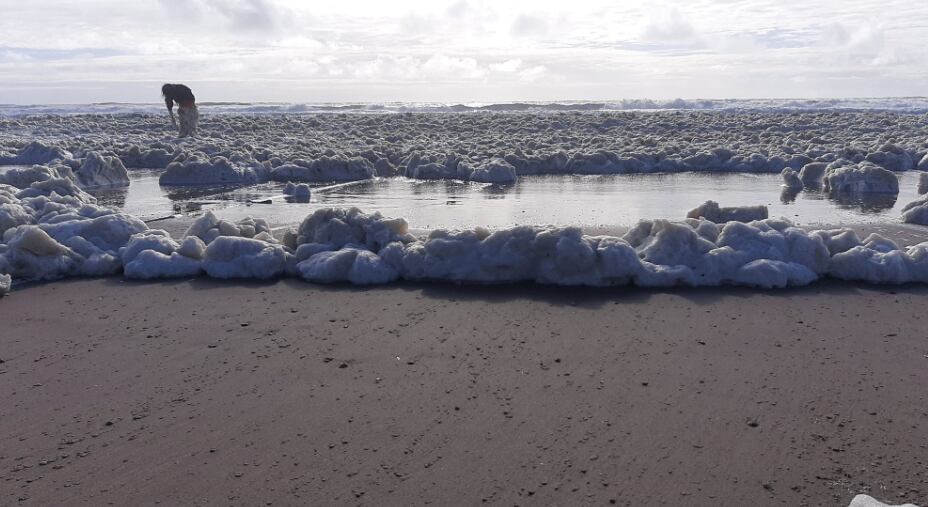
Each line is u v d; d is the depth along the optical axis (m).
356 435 3.16
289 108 38.12
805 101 38.16
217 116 26.98
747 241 5.70
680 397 3.51
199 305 5.01
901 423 3.24
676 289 5.29
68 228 6.29
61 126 22.34
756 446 3.05
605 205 9.20
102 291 5.39
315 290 5.37
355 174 12.55
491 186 11.38
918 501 2.65
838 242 5.82
